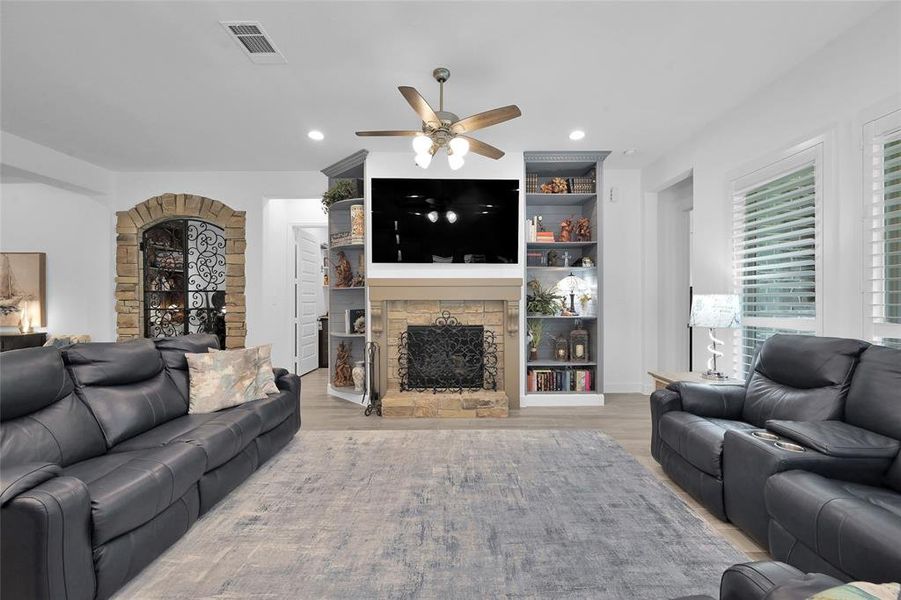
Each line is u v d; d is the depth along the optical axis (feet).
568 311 16.06
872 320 7.75
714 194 12.28
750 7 7.47
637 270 17.06
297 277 20.45
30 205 17.67
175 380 9.22
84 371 7.52
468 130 9.39
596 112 11.71
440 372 14.99
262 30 8.07
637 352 17.08
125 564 5.28
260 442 9.08
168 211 17.08
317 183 17.08
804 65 9.18
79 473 5.98
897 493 5.52
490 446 10.44
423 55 8.92
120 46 8.57
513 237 14.83
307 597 5.12
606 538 6.34
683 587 5.25
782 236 9.66
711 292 12.41
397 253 14.70
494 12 7.57
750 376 9.07
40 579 4.33
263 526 6.75
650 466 9.50
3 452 5.66
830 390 7.07
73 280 17.51
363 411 14.23
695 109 11.55
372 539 6.35
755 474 6.33
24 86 10.18
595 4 7.36
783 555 5.64
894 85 7.36
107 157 15.34
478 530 6.57
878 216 7.61
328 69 9.47
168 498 5.94
